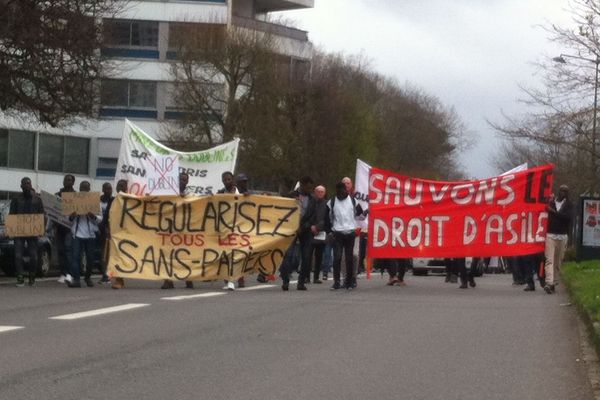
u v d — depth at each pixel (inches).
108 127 2368.4
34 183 2284.7
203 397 354.0
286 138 2112.5
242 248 846.5
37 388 363.6
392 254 924.6
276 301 712.4
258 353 455.2
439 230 919.0
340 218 869.2
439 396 365.4
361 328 555.5
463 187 914.1
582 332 557.6
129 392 360.5
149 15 2342.5
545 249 888.3
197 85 2071.9
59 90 1107.3
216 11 2346.2
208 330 532.4
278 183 2207.2
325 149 2192.4
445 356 458.9
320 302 711.7
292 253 890.1
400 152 3782.0
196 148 2058.3
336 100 2246.6
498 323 597.0
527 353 474.3
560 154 1402.6
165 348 465.1
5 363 414.6
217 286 893.2
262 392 364.5
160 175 930.7
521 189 904.3
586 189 1401.3
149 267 844.0
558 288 964.6
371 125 2501.2
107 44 1167.6
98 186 2370.8
